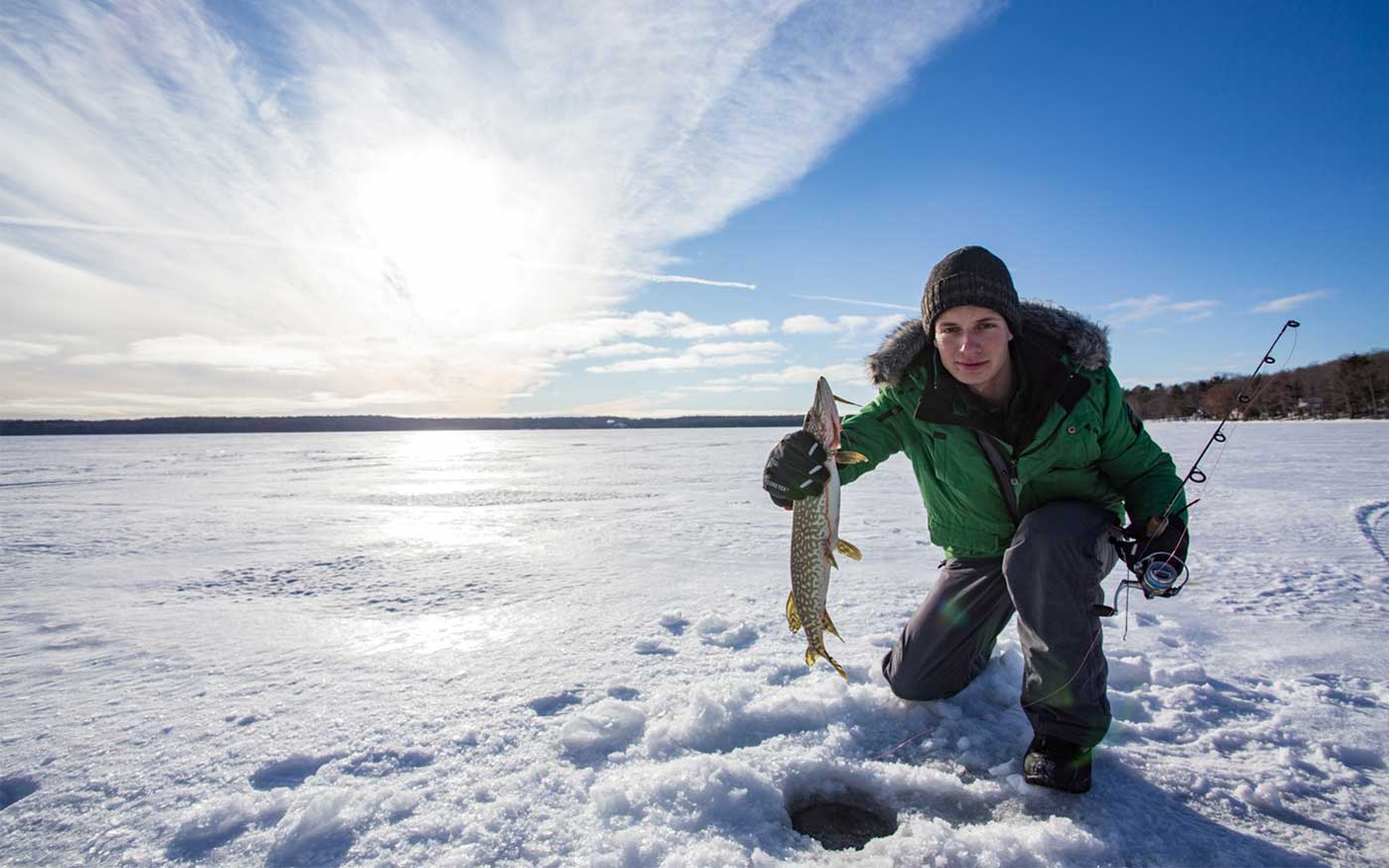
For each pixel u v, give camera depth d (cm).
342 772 223
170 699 288
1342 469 1434
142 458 3466
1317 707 265
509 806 198
